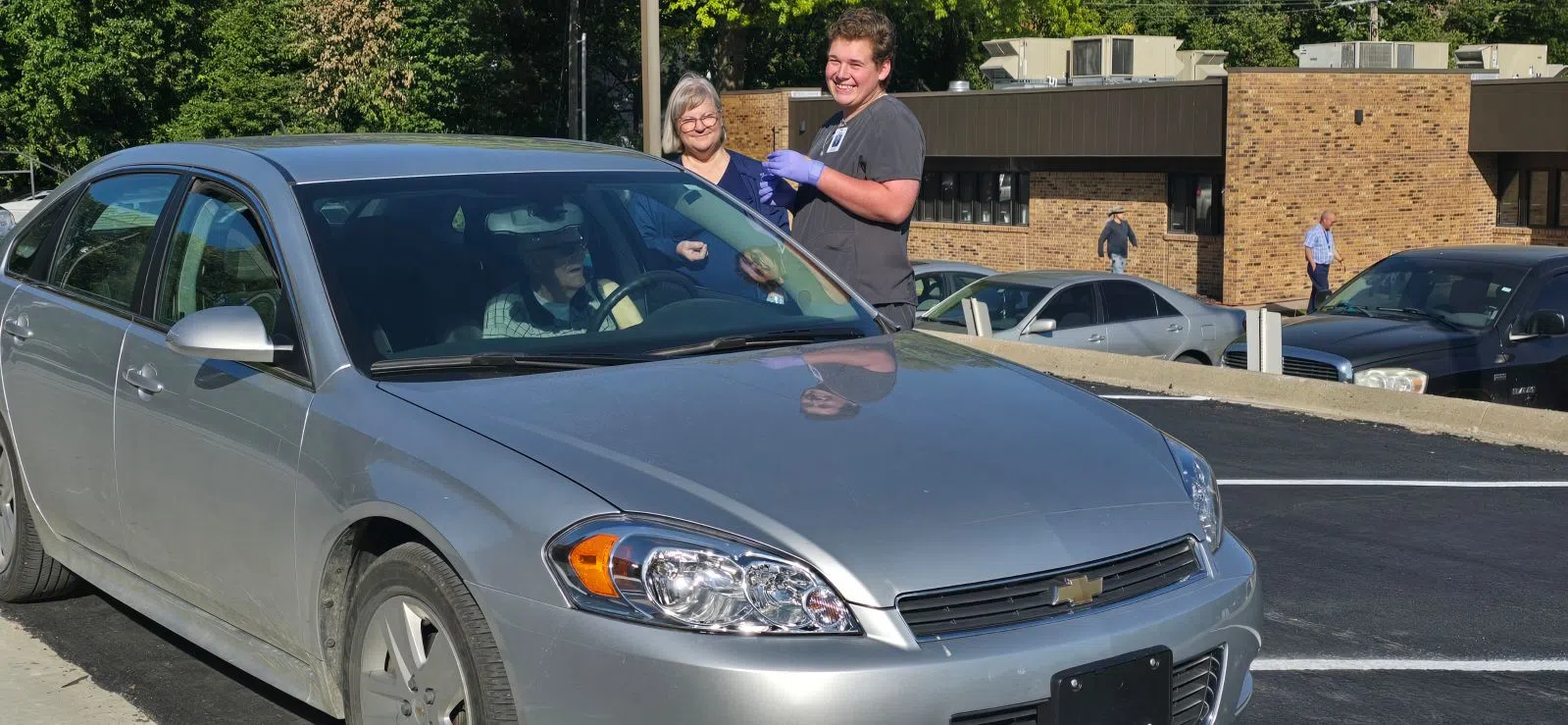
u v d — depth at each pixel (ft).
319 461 11.58
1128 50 113.29
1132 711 10.03
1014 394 12.28
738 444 10.55
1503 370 36.60
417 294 12.62
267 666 12.84
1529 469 28.68
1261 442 31.73
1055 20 161.89
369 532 11.45
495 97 168.35
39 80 146.82
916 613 9.55
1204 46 204.54
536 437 10.62
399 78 154.61
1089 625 9.95
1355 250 99.35
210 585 13.28
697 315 13.56
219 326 12.10
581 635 9.49
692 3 151.43
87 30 148.87
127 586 15.01
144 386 13.76
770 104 121.19
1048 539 10.17
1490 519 24.27
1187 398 38.40
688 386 11.70
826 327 13.92
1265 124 94.38
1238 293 95.30
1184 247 100.94
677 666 9.18
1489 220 104.42
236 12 158.40
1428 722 15.08
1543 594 19.90
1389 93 98.58
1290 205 96.27
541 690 9.67
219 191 14.24
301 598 11.94
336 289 12.44
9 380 16.35
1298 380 36.45
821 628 9.37
